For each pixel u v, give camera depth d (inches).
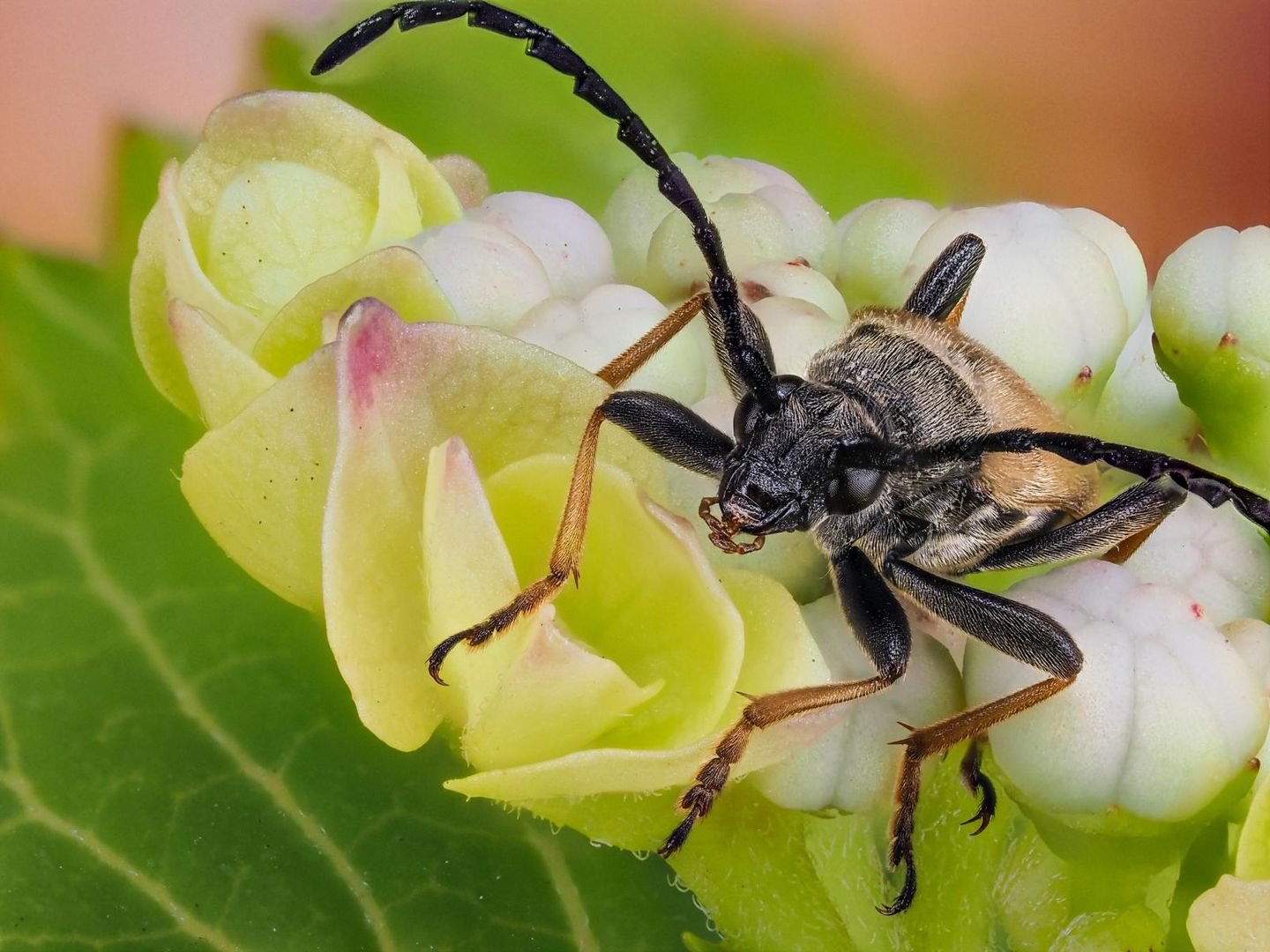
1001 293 2.3
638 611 2.0
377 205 2.2
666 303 2.4
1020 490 2.3
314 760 2.1
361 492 1.9
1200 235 2.3
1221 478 2.1
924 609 2.2
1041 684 2.0
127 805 2.0
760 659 2.0
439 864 2.1
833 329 2.3
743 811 2.0
